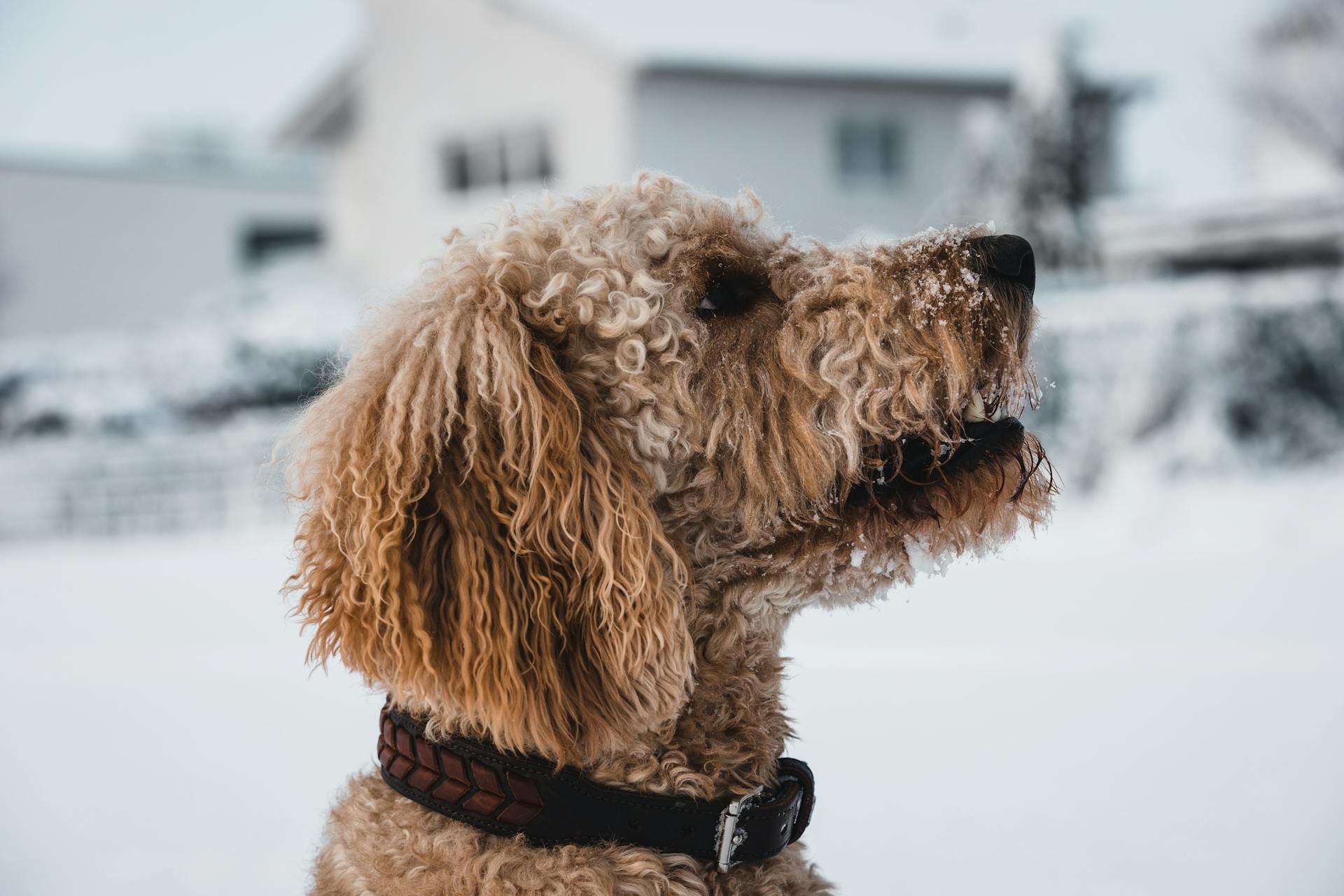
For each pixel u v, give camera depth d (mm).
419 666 1896
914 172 20859
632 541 2000
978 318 2271
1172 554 9469
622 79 18844
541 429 1990
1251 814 4270
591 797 2018
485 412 2012
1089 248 15430
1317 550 9172
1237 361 11711
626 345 2164
